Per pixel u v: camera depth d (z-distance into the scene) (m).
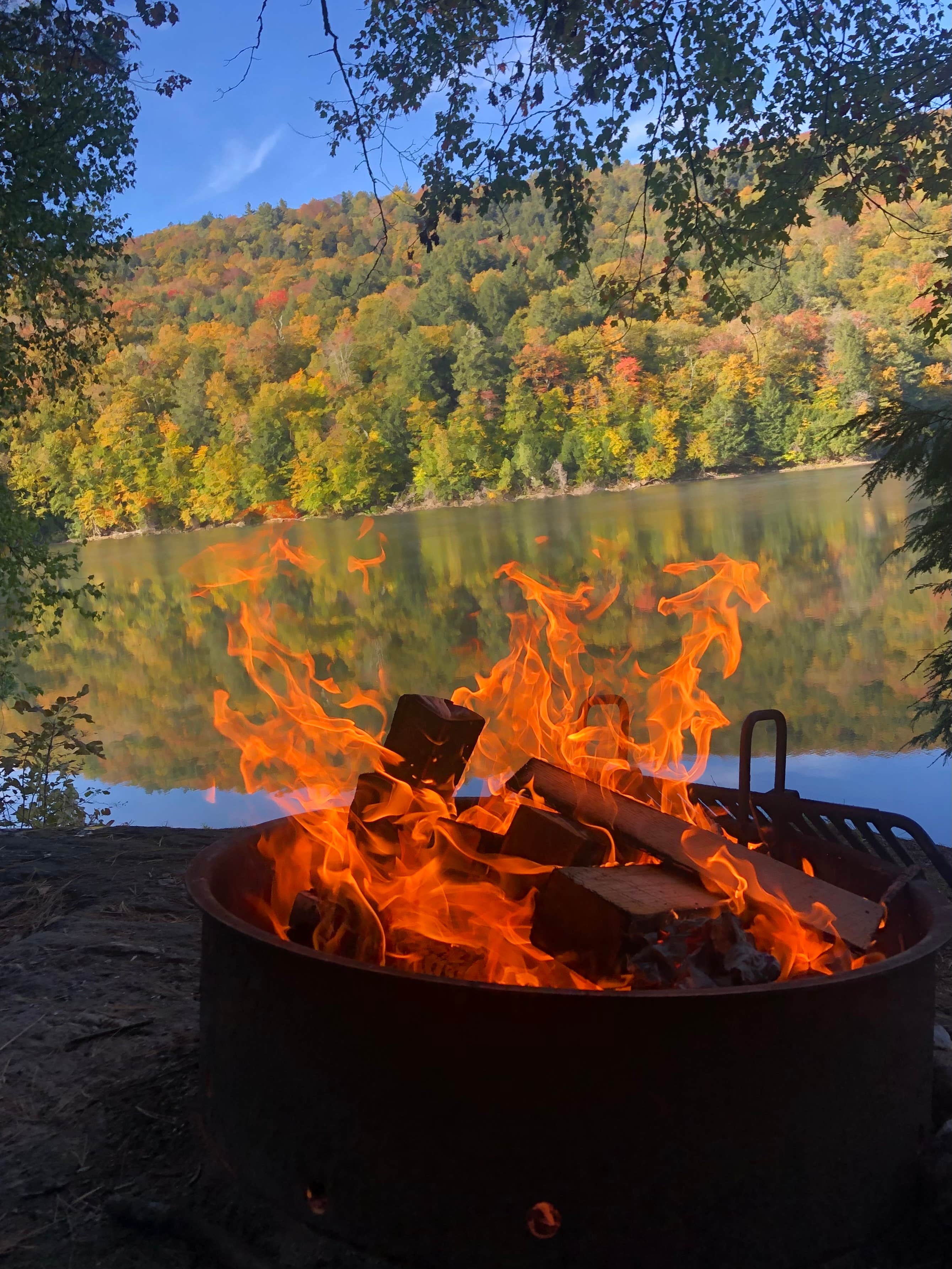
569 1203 1.31
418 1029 1.35
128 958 2.62
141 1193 1.58
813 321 64.06
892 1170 1.43
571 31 7.13
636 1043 1.29
